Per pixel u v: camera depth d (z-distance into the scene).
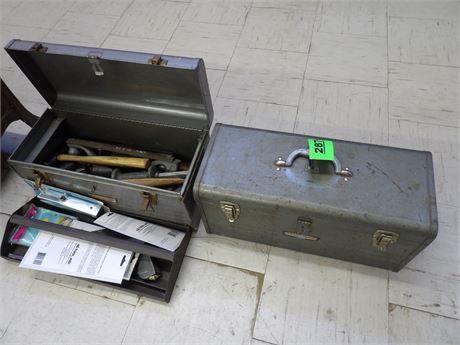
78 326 1.10
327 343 1.02
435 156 1.35
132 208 1.13
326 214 0.87
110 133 1.31
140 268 1.09
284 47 1.77
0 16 2.13
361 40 1.75
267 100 1.58
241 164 0.96
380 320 1.04
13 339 1.09
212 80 1.68
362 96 1.55
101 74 1.09
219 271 1.16
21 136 1.57
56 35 2.00
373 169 0.92
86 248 1.08
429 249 1.14
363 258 1.07
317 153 0.90
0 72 1.83
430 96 1.52
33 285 1.18
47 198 1.16
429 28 1.76
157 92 1.14
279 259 1.17
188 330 1.07
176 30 1.92
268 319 1.07
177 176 1.17
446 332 1.01
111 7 2.10
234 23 1.91
